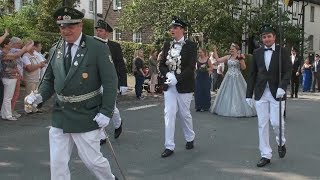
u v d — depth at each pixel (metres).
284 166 6.50
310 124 10.26
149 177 5.88
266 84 6.38
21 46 10.88
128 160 6.71
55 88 4.37
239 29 25.42
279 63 6.29
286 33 28.25
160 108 12.74
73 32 4.25
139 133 8.80
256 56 6.45
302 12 31.47
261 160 6.51
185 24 6.88
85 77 4.28
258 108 6.46
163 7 24.58
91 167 4.44
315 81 22.77
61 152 4.36
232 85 11.46
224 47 24.61
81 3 29.81
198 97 12.26
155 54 16.75
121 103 13.98
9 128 9.16
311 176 6.03
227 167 6.41
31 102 4.46
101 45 4.36
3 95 10.03
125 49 25.48
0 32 15.27
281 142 6.80
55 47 4.48
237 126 9.83
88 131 4.33
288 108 13.55
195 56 6.94
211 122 10.36
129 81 21.59
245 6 27.47
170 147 7.00
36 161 6.64
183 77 6.85
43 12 21.30
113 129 9.01
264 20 25.78
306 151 7.45
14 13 21.47
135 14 25.52
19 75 10.34
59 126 4.34
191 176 5.96
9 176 5.90
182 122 7.40
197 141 8.12
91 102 4.35
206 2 23.19
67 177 4.42
